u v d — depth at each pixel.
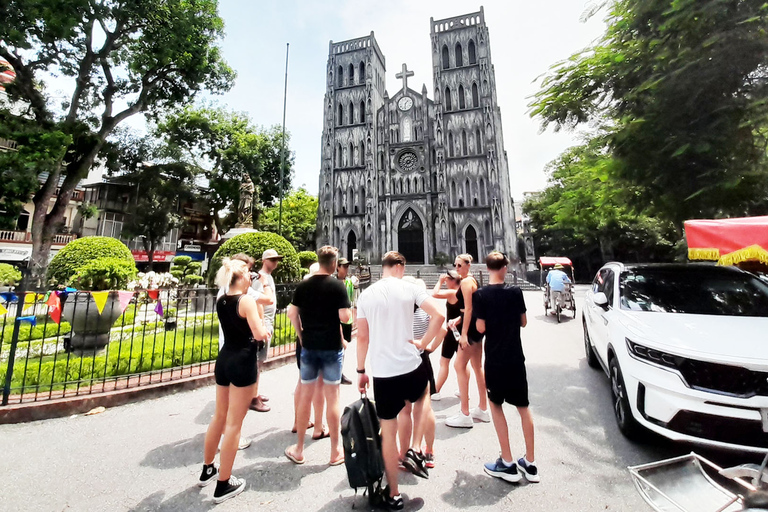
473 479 3.23
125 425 4.34
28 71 18.17
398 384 2.92
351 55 42.66
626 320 4.27
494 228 34.16
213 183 33.97
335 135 41.38
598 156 8.95
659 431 3.34
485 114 36.31
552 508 2.80
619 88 7.23
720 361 3.20
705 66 5.50
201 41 21.94
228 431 2.98
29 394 4.75
